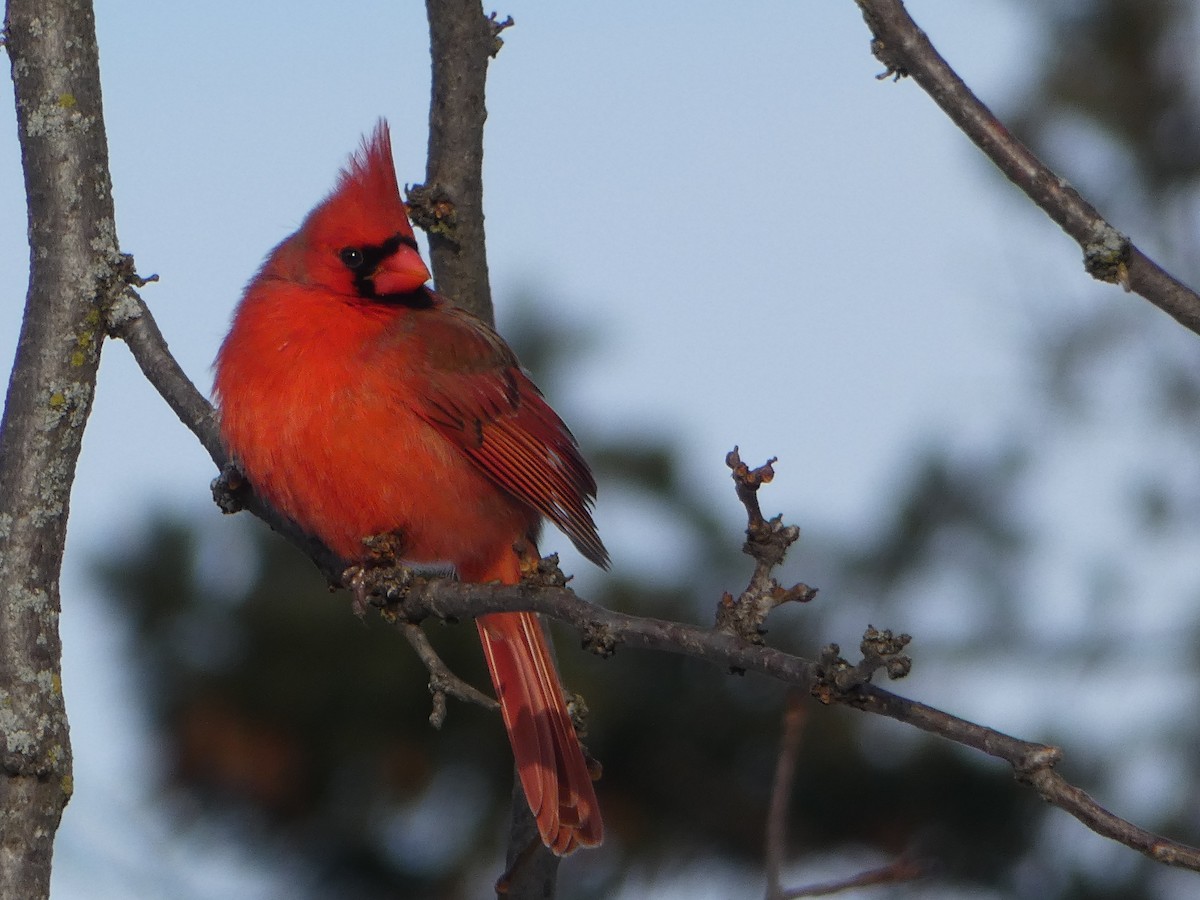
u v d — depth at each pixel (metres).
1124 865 10.27
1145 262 5.64
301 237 8.08
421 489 7.81
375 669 9.84
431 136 8.45
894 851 10.09
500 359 8.30
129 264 7.16
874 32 5.73
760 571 5.28
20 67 7.14
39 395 6.84
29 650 6.44
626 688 9.97
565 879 9.92
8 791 6.24
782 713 9.94
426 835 10.00
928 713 4.85
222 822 10.00
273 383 7.62
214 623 10.01
